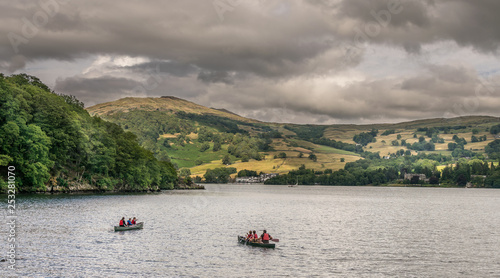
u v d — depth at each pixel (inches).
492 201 7780.5
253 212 4658.0
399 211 5187.0
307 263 2062.0
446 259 2204.7
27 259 1921.8
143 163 7810.0
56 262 1900.8
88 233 2630.4
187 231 2940.5
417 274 1909.4
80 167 6127.0
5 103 4638.3
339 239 2775.6
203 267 1934.1
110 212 3811.5
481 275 1909.4
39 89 5925.2
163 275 1785.2
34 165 4675.2
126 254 2116.1
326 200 7677.2
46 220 3024.1
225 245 2439.7
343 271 1932.8
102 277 1717.5
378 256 2251.5
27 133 4677.7
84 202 4586.6
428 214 4781.0
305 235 2933.1
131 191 7859.3
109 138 6643.7
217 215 4151.1
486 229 3385.8
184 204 5383.9
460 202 7367.1
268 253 2260.1
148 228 3006.9
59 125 5477.4
